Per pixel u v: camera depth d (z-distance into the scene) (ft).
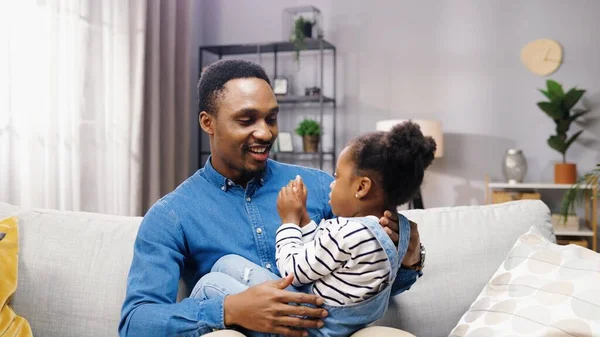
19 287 4.99
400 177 3.69
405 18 15.21
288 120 16.24
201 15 16.58
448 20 14.93
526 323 4.02
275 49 15.70
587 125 14.05
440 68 14.99
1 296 4.69
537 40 14.32
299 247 3.93
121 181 11.21
